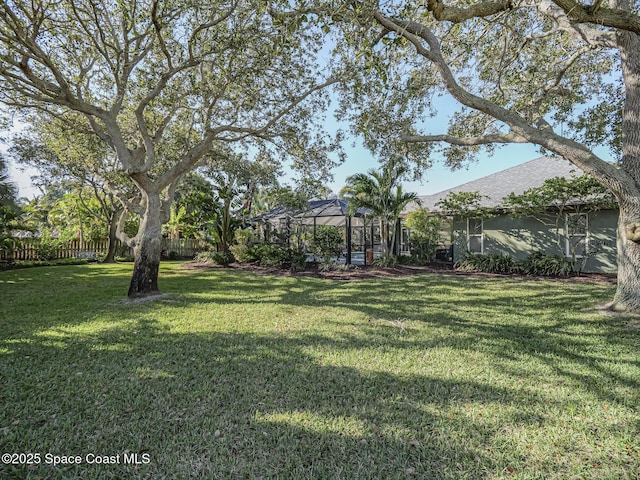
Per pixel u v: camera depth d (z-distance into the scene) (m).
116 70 7.25
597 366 3.79
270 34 6.59
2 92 7.69
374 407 2.94
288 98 8.52
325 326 5.52
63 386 3.34
